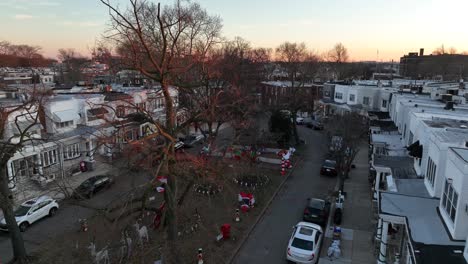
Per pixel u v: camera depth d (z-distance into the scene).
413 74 116.88
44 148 26.00
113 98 32.56
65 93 36.56
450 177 14.24
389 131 33.81
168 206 15.69
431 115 24.91
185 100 23.30
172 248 15.28
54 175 27.03
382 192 17.56
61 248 18.02
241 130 27.61
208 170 17.17
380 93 49.84
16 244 16.77
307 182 29.34
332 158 33.16
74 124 30.70
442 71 119.06
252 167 28.22
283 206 24.30
